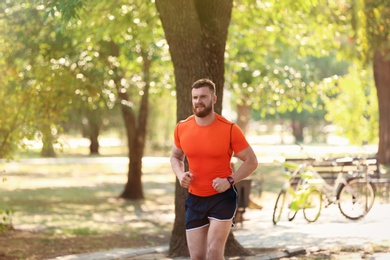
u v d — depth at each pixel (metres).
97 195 27.62
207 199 6.94
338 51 21.17
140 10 14.23
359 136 37.22
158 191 29.31
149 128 60.16
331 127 99.00
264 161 44.91
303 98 21.06
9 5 16.38
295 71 21.25
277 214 17.05
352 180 14.83
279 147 68.75
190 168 7.03
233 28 17.53
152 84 22.02
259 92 21.19
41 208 22.69
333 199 14.74
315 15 17.62
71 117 28.25
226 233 6.91
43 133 15.87
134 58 19.05
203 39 11.01
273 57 21.05
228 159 6.98
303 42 18.88
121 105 23.11
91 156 62.22
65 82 16.17
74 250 12.93
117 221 19.05
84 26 14.95
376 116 36.75
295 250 10.79
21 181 35.16
